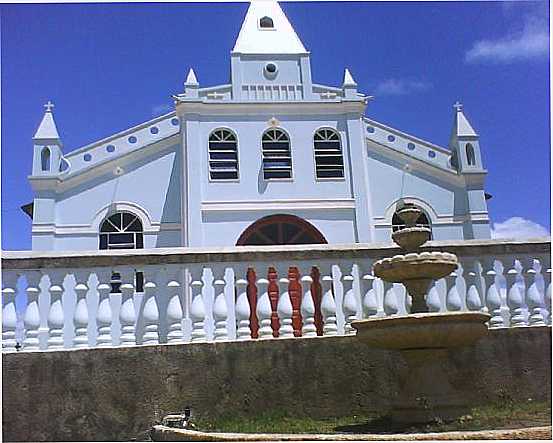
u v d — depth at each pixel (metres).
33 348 8.60
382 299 10.73
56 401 8.30
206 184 21.50
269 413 8.56
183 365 8.56
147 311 8.93
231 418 8.46
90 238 21.14
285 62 23.22
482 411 8.19
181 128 22.17
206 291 9.23
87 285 8.93
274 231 21.55
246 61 23.05
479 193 22.86
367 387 8.77
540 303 9.53
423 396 7.38
